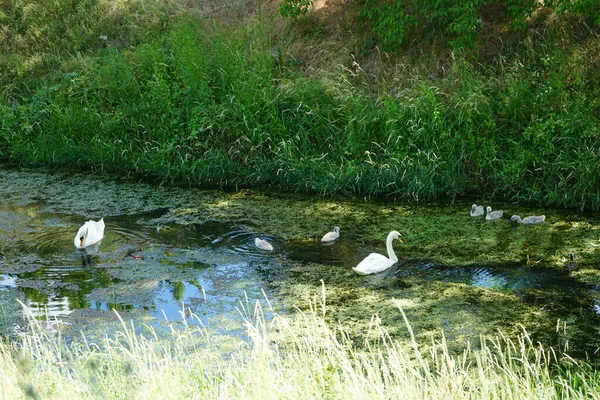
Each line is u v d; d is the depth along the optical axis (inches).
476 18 566.3
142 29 725.3
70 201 528.4
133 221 485.4
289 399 217.9
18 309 357.7
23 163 628.1
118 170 603.8
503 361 265.3
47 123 645.3
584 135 513.7
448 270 401.4
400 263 412.5
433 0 582.2
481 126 544.4
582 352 312.7
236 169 569.3
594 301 360.2
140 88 649.0
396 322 341.7
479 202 516.4
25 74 708.0
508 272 397.4
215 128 588.7
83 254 428.8
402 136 543.2
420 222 478.0
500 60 584.4
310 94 581.9
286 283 387.9
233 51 631.2
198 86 605.6
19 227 474.0
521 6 583.2
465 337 326.6
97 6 761.0
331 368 244.7
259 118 582.9
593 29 595.8
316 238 453.1
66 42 737.6
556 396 247.8
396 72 607.5
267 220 485.7
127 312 354.3
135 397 212.8
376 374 248.4
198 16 720.3
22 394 212.4
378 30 604.7
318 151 568.1
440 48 616.4
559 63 564.1
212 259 421.1
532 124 534.3
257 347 254.2
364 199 526.6
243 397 219.6
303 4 641.6
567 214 490.0
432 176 524.7
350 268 407.5
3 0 775.1
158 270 405.4
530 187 522.0
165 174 577.3
